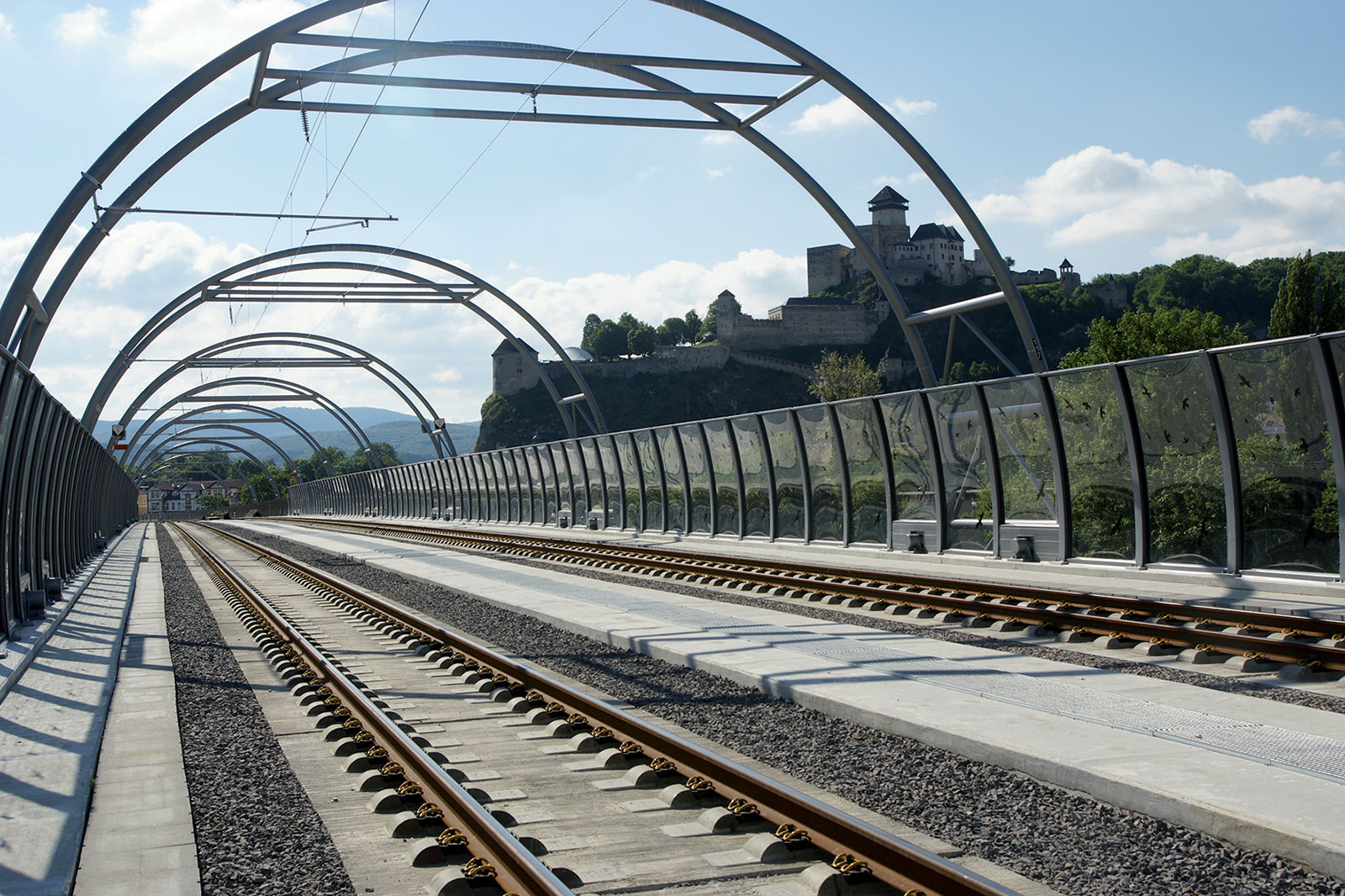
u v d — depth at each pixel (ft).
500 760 21.98
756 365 524.93
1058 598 38.06
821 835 15.71
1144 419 44.80
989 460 54.08
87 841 17.12
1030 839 15.85
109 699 30.01
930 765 19.83
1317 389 37.52
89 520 102.63
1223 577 40.42
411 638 40.78
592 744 22.74
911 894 13.44
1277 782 16.67
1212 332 168.04
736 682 28.58
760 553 68.74
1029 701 23.43
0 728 25.73
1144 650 29.35
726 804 18.24
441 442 196.03
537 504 132.36
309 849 16.75
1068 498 49.67
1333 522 37.22
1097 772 17.38
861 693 24.85
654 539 90.38
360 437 265.95
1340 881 13.50
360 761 21.71
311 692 30.50
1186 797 15.89
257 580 78.43
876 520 63.36
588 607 46.19
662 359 540.11
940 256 562.25
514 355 545.85
